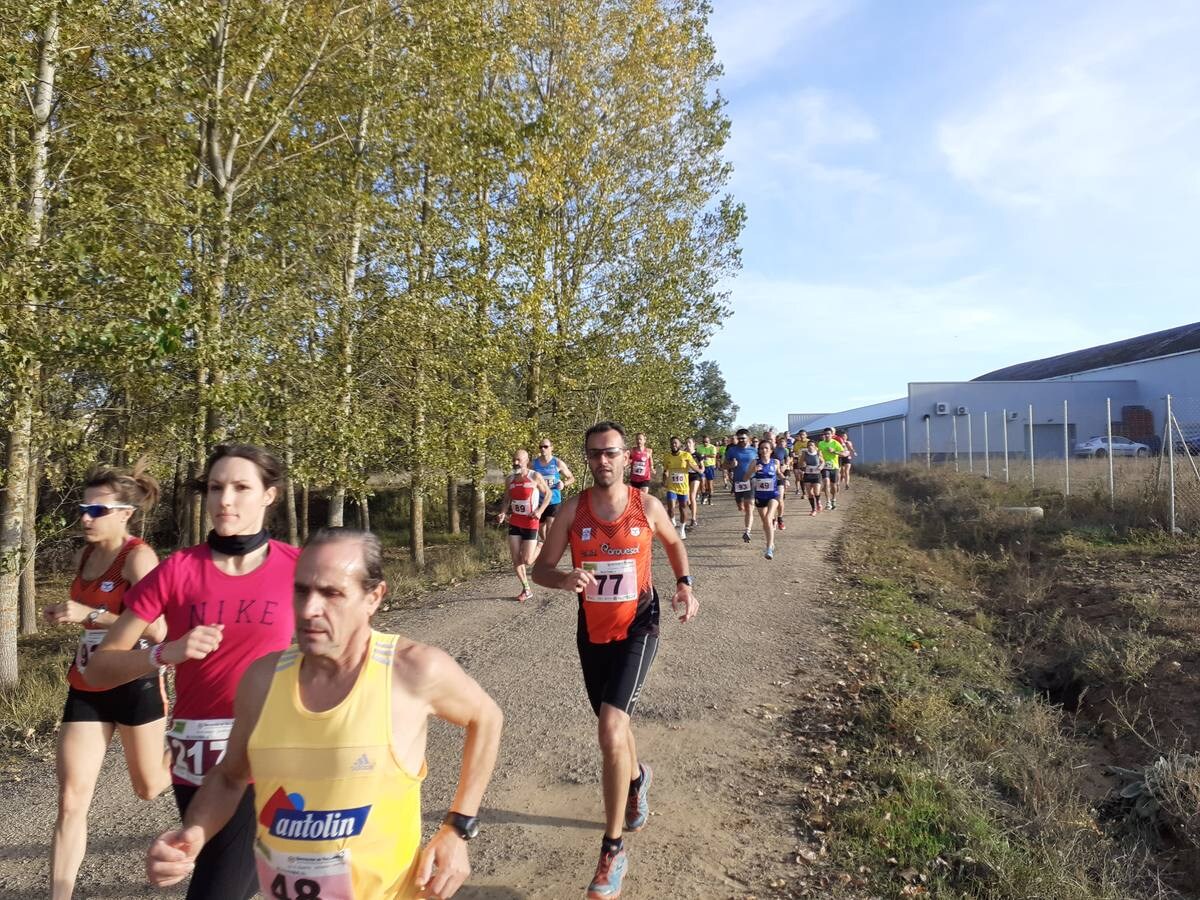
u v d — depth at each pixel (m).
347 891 1.99
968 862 4.02
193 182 11.52
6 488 9.14
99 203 8.58
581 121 19.42
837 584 10.83
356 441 11.86
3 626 9.06
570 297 19.33
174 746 2.86
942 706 6.02
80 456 10.87
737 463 14.55
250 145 11.98
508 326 15.34
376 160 13.10
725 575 11.48
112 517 3.63
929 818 4.41
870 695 6.34
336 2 12.32
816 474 18.89
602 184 19.55
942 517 17.86
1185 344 42.69
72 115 9.16
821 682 6.76
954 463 32.41
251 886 2.66
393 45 12.54
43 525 9.32
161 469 11.08
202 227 9.90
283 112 11.22
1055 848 4.24
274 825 2.02
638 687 3.78
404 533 26.61
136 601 2.81
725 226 20.31
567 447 19.58
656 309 19.28
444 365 14.03
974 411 39.56
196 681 2.84
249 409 10.62
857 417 53.31
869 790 4.76
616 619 3.88
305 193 12.29
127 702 3.54
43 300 7.61
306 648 2.02
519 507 10.62
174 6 9.23
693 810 4.63
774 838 4.30
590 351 19.50
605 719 3.65
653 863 4.07
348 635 2.06
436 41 12.84
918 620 8.99
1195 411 37.44
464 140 13.48
